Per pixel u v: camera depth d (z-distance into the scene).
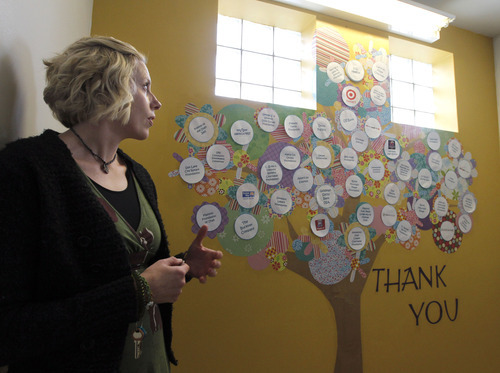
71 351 0.60
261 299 1.69
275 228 1.76
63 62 0.73
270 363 1.66
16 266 0.54
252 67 2.03
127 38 1.62
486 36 2.57
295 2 1.93
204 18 1.77
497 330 2.26
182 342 1.54
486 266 2.29
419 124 2.50
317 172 1.89
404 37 2.28
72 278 0.60
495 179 2.43
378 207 2.02
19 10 0.77
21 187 0.58
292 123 1.86
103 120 0.77
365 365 1.85
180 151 1.63
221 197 1.68
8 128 0.75
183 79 1.68
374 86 2.12
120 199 0.79
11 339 0.51
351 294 1.88
